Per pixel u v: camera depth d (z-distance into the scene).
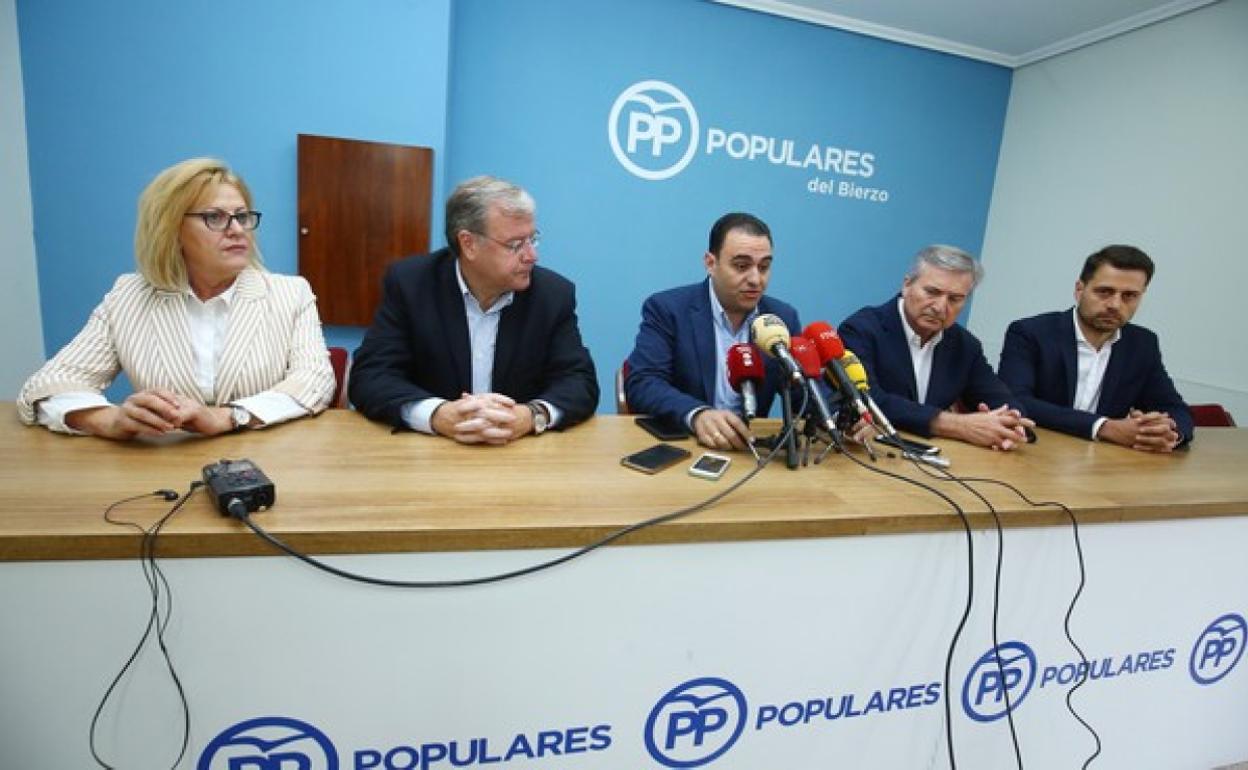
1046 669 1.21
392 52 2.57
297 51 2.50
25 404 1.07
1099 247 3.26
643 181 3.33
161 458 0.99
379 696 0.88
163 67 2.41
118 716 0.81
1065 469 1.33
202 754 0.84
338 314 2.71
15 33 2.28
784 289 3.69
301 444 1.11
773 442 1.30
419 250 2.73
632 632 0.95
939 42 3.56
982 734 1.21
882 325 1.83
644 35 3.17
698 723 1.02
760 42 3.33
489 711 0.92
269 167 2.57
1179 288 2.88
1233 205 2.67
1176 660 1.32
